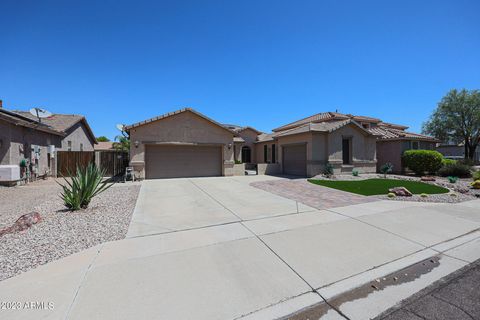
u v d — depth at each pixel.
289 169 19.59
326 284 3.24
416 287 3.24
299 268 3.64
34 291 2.93
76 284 3.10
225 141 17.45
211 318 2.55
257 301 2.85
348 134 18.22
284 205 7.82
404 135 20.23
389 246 4.53
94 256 3.94
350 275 3.48
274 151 25.41
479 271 3.70
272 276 3.40
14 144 13.19
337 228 5.48
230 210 7.15
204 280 3.26
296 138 18.47
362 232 5.24
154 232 5.15
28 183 13.87
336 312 2.72
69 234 4.92
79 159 17.16
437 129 31.78
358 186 12.17
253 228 5.44
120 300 2.79
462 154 37.44
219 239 4.77
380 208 7.38
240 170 18.55
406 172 19.33
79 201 6.86
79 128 25.52
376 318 2.63
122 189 11.21
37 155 15.35
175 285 3.13
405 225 5.76
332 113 24.83
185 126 16.22
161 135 15.55
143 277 3.31
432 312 2.72
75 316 2.50
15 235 4.79
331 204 7.96
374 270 3.64
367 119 24.80
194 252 4.15
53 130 17.50
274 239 4.78
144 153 15.19
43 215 6.31
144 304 2.73
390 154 20.58
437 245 4.64
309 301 2.89
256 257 3.98
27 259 3.79
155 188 11.53
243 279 3.31
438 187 11.76
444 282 3.38
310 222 5.92
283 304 2.81
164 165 15.98
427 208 7.40
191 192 10.42
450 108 30.25
